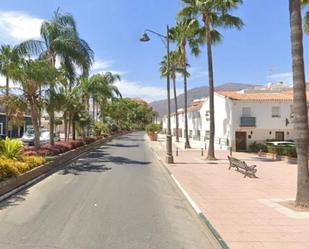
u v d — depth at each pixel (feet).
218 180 61.41
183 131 241.96
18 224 32.63
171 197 47.62
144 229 31.89
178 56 156.87
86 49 98.12
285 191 50.67
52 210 38.32
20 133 196.13
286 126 140.05
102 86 147.84
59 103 87.40
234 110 139.13
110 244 27.53
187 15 102.73
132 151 129.18
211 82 101.19
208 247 27.37
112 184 56.85
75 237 29.07
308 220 33.91
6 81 83.05
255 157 110.32
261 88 198.80
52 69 81.61
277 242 27.40
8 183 47.85
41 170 65.72
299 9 39.27
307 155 39.63
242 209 38.83
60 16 95.76
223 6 98.89
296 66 39.34
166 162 89.86
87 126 153.58
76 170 73.82
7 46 81.46
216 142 154.81
